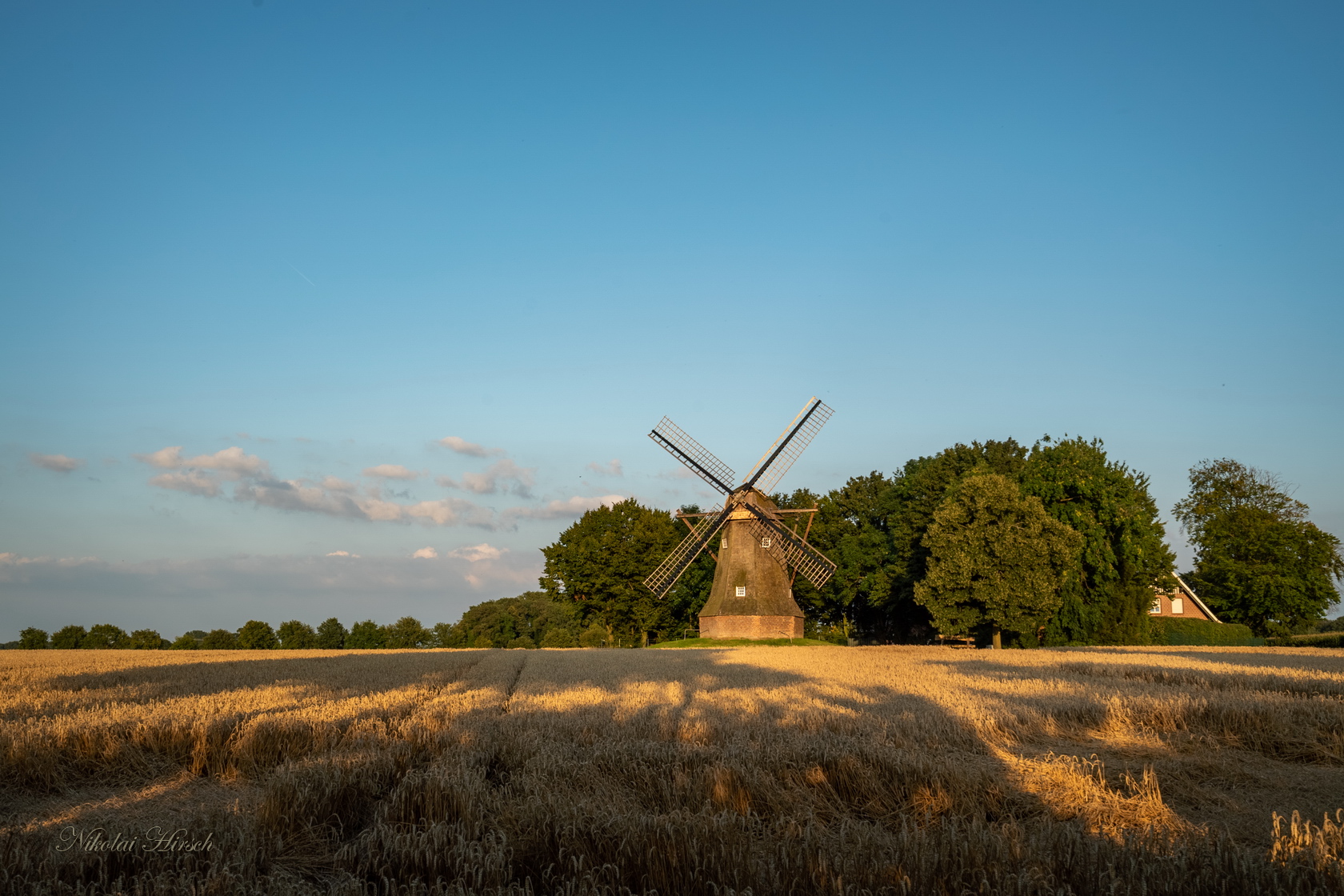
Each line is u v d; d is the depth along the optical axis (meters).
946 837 8.45
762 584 61.28
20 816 10.70
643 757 12.72
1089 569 58.09
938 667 32.72
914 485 74.62
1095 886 7.70
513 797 10.59
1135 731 15.93
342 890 7.77
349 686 24.86
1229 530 78.75
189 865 8.20
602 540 80.94
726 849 8.30
